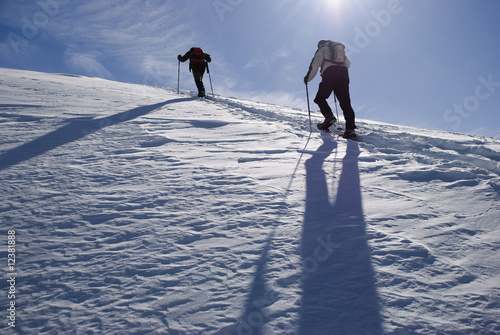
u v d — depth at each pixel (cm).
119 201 183
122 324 96
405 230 146
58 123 395
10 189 199
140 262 126
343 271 117
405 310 98
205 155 281
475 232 145
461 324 93
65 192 195
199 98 854
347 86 406
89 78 1138
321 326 92
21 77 815
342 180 216
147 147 305
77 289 112
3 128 357
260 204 176
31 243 140
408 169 237
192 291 109
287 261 123
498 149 368
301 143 338
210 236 144
